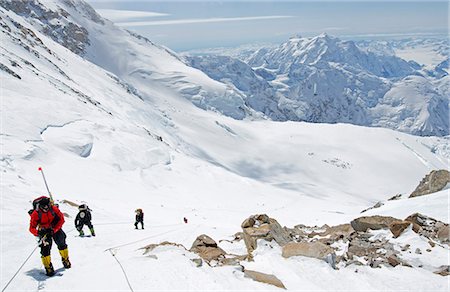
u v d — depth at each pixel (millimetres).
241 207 53281
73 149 56875
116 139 69375
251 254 10328
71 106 74312
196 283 7598
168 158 76312
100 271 8648
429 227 12648
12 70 73438
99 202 34312
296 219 32344
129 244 14141
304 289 7805
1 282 8055
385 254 10164
